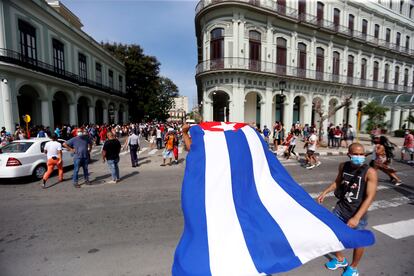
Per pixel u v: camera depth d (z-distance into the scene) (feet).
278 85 68.33
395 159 38.17
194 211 7.62
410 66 108.27
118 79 112.47
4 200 17.63
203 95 66.39
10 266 9.53
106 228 12.98
